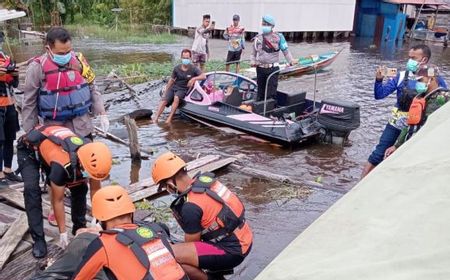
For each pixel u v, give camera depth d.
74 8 33.69
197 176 3.45
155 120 9.09
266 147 7.62
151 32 29.05
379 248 1.57
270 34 8.32
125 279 2.47
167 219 4.99
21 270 3.60
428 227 1.57
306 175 6.45
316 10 25.22
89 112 4.22
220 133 8.34
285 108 8.46
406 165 2.00
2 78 4.70
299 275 1.58
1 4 29.61
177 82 8.94
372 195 1.90
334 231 1.78
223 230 3.32
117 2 34.84
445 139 2.13
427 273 1.37
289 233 4.78
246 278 4.02
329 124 7.56
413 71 4.98
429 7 31.27
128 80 13.12
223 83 9.25
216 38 25.92
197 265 3.32
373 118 9.52
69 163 3.38
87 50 20.70
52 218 4.25
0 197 4.66
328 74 14.95
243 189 5.87
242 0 24.11
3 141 4.84
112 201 2.69
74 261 2.90
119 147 7.52
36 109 4.02
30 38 23.59
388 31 26.62
